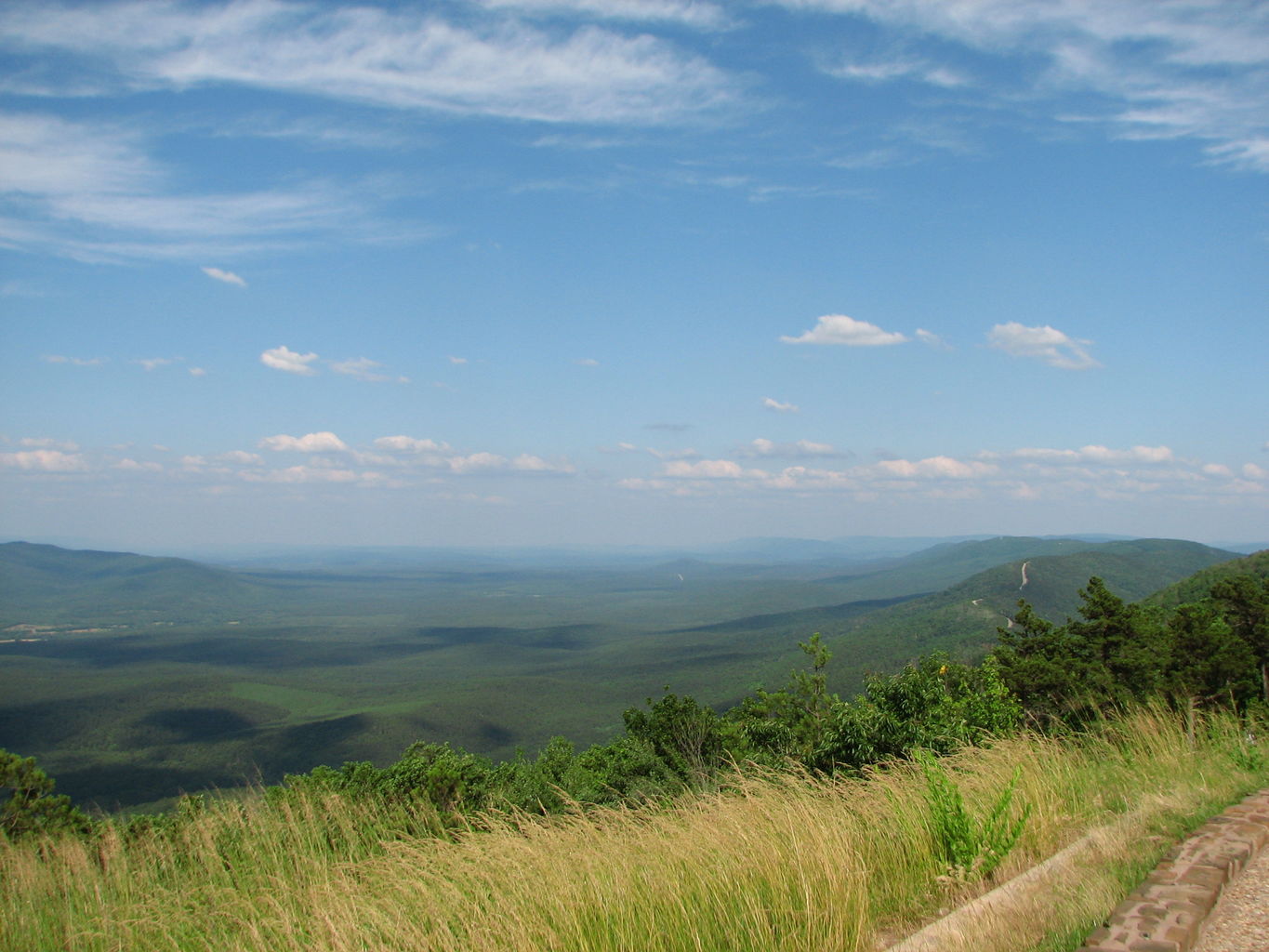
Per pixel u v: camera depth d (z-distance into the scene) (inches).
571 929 186.9
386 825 341.4
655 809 298.0
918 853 213.9
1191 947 138.2
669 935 180.7
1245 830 198.1
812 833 211.8
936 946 155.7
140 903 265.0
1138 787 267.4
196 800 340.8
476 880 223.5
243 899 255.3
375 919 205.5
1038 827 228.4
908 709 398.6
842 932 168.1
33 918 261.9
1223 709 383.6
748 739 611.2
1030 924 158.2
